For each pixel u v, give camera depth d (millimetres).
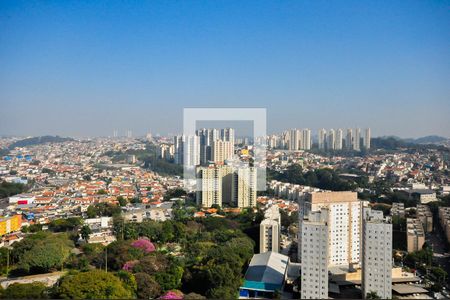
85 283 187500
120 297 186000
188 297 192125
